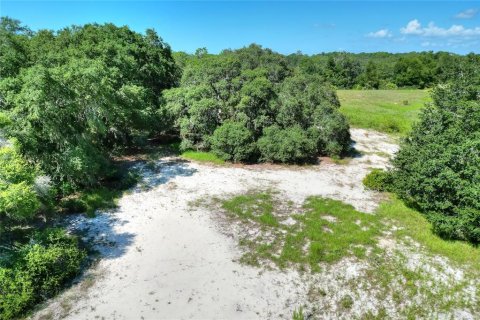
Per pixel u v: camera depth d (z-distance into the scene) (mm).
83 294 12023
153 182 21562
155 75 30812
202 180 22016
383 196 20141
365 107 47594
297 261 14000
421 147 18500
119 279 12812
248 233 16016
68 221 16719
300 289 12539
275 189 20859
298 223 16859
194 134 26844
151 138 31359
